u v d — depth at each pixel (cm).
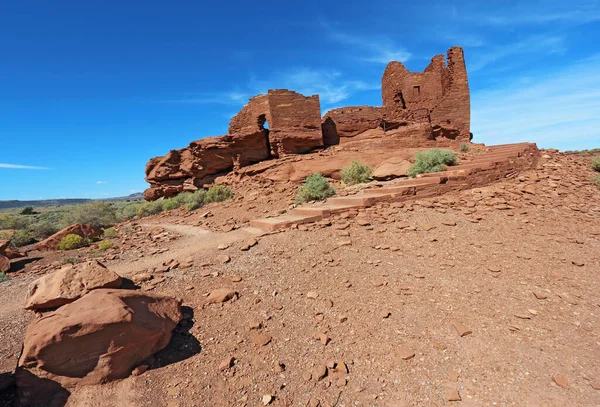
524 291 603
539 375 403
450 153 1587
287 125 2470
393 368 428
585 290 603
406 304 571
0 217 2241
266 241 942
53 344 382
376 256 779
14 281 923
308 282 665
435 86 2747
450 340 474
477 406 363
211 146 2636
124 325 419
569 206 1089
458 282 643
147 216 2388
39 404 377
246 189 2261
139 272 790
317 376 413
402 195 1184
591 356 434
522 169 1500
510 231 896
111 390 396
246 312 564
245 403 381
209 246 1009
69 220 2080
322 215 1087
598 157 1584
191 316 554
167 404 380
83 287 529
